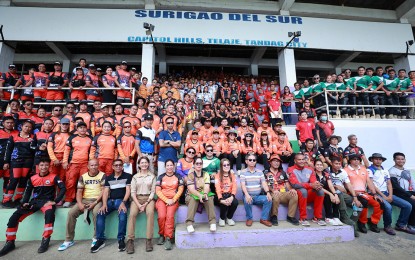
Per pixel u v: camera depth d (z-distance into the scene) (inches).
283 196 146.4
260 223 142.8
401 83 250.8
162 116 204.4
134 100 226.1
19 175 152.8
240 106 282.7
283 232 130.9
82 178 137.0
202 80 361.7
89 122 183.5
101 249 122.8
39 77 233.6
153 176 141.6
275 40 323.3
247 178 151.9
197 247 125.3
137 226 138.9
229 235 127.5
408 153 230.4
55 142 159.8
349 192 158.1
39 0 306.7
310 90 271.1
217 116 267.1
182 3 321.4
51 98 228.7
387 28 344.8
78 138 156.6
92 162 137.7
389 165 225.6
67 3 311.1
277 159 159.9
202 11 321.1
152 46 305.3
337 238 134.6
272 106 266.8
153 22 307.6
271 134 211.5
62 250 121.3
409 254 119.0
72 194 149.6
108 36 299.4
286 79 320.2
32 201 133.3
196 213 146.4
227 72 462.0
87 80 223.0
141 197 135.2
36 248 123.5
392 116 246.2
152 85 283.9
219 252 120.1
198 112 289.3
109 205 132.1
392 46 341.1
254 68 437.4
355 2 351.9
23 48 390.0
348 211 159.9
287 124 285.6
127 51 405.7
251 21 323.0
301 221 141.3
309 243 131.8
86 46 378.3
